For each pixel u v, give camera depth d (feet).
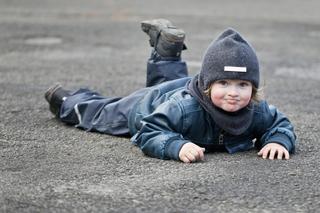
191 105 15.94
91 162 15.56
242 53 15.47
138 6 62.18
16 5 59.57
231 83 15.49
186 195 13.30
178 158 15.56
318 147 17.53
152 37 19.57
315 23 51.47
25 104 22.71
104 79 28.53
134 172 14.75
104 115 18.40
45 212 12.31
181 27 46.52
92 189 13.56
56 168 15.01
